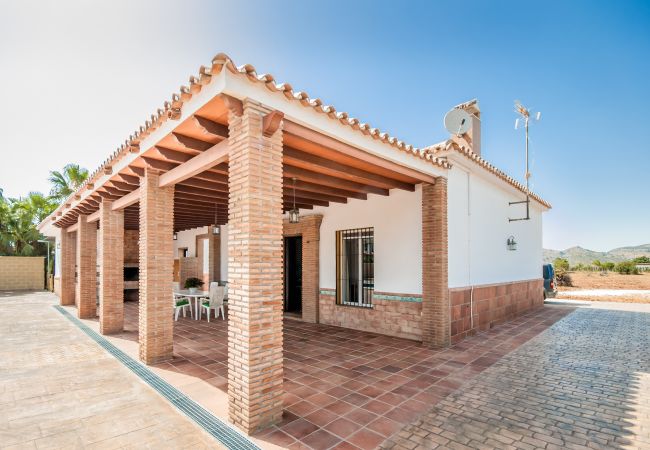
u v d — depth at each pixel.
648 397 4.09
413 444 3.03
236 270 3.43
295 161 4.81
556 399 4.03
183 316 10.12
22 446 3.07
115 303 7.91
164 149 4.69
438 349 6.27
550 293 13.98
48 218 13.26
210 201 8.20
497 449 2.96
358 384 4.52
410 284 7.17
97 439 3.18
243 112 3.39
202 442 3.11
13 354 6.11
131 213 10.05
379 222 7.77
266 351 3.35
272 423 3.38
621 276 22.92
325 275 8.88
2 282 19.95
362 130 4.58
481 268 8.16
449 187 7.01
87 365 5.43
